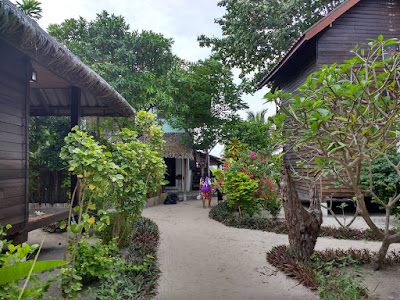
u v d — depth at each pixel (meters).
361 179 8.46
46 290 2.47
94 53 12.24
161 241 6.88
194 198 17.50
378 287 4.04
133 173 4.84
